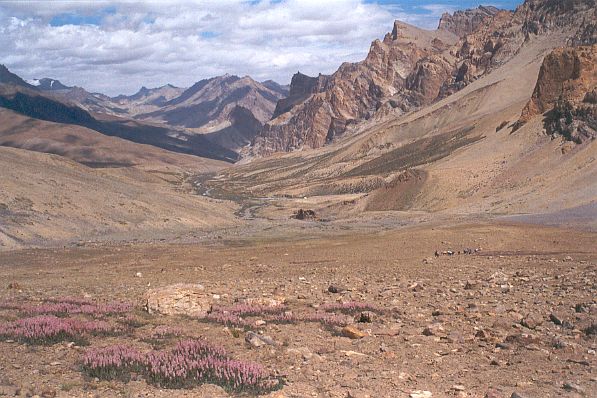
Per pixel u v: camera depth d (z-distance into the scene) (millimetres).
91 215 88312
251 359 13742
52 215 82312
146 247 67938
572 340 16453
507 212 103250
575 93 143875
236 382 11594
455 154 187375
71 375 12086
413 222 105625
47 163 113000
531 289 25609
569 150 127938
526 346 15594
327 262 45031
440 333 17266
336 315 20016
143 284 32906
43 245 68875
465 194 136375
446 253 47188
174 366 12203
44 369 12383
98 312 19438
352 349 15312
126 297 25922
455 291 26031
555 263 36000
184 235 87875
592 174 106812
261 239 79812
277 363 13484
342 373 12797
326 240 71312
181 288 20609
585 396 11578
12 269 46906
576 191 101312
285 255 53000
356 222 117000
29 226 74625
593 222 69062
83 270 45000
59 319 17109
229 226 108688
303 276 35844
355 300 24141
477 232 62719
